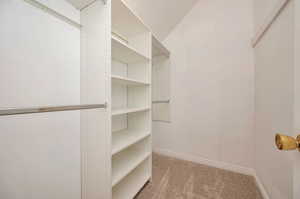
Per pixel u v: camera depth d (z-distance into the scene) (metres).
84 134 1.05
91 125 1.01
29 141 0.79
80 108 0.85
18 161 0.74
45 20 0.84
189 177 1.64
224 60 1.81
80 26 1.05
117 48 1.15
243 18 1.68
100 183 0.98
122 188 1.32
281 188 0.97
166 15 1.84
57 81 0.92
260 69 1.40
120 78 1.07
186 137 2.12
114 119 1.54
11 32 0.70
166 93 2.22
